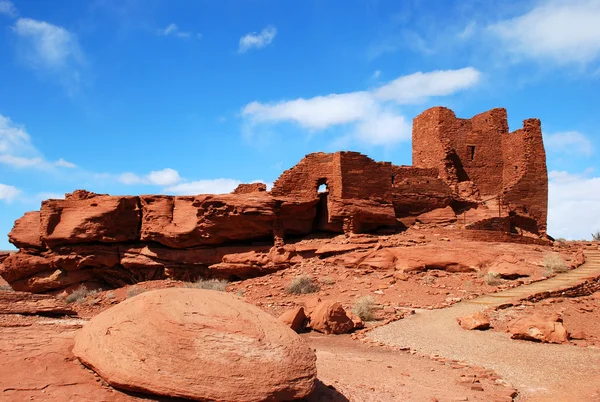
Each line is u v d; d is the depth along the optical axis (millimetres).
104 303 29734
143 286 31672
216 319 9320
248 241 32406
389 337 17094
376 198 32500
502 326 18000
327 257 29422
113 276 35500
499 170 41906
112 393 8422
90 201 35250
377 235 31797
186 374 8336
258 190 34938
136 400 8336
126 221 34656
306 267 28531
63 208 35688
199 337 8828
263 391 8406
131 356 8609
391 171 33812
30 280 35844
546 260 26562
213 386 8273
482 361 14070
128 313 9523
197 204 31344
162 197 34125
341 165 31562
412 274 26109
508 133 41906
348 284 25484
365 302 20781
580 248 33062
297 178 32219
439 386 11672
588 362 13727
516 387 11820
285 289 25438
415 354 14953
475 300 21969
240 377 8430
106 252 34844
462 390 11367
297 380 8867
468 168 41250
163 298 9859
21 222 37500
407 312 20609
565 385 11875
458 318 18656
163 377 8312
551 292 21406
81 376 8773
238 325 9305
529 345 15633
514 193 39188
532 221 37938
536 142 40156
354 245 29453
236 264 30234
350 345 16281
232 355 8672
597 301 21281
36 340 9977
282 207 31125
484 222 32906
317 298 21016
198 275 32719
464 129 41562
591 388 11578
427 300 22391
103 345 8961
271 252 30109
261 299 24281
